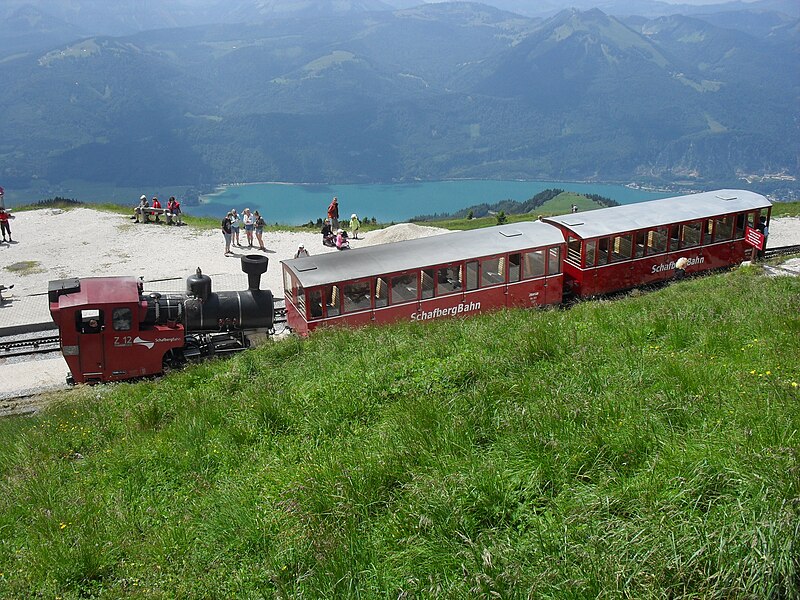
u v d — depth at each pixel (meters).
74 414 14.66
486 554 6.48
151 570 8.26
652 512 6.51
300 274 23.19
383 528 7.71
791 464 6.33
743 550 5.81
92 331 20.08
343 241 41.38
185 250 41.22
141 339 20.36
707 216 31.33
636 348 11.36
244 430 11.41
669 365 9.91
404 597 6.54
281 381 14.06
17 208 55.53
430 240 26.16
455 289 25.31
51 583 8.23
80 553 8.62
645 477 7.15
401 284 24.16
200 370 16.58
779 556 5.55
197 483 10.20
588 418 8.60
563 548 6.57
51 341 26.80
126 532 9.22
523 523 7.18
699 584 5.74
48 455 12.37
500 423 9.16
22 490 10.82
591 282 28.78
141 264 37.97
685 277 31.23
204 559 8.33
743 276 24.95
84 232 46.09
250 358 16.95
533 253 26.73
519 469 7.98
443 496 7.53
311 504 8.41
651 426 8.06
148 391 15.86
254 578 7.70
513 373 11.12
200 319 20.91
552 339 12.38
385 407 11.28
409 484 8.16
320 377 13.56
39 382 22.91
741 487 6.47
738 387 8.80
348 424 11.04
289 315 25.00
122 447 11.90
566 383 10.15
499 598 6.03
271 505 8.88
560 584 6.00
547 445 8.10
